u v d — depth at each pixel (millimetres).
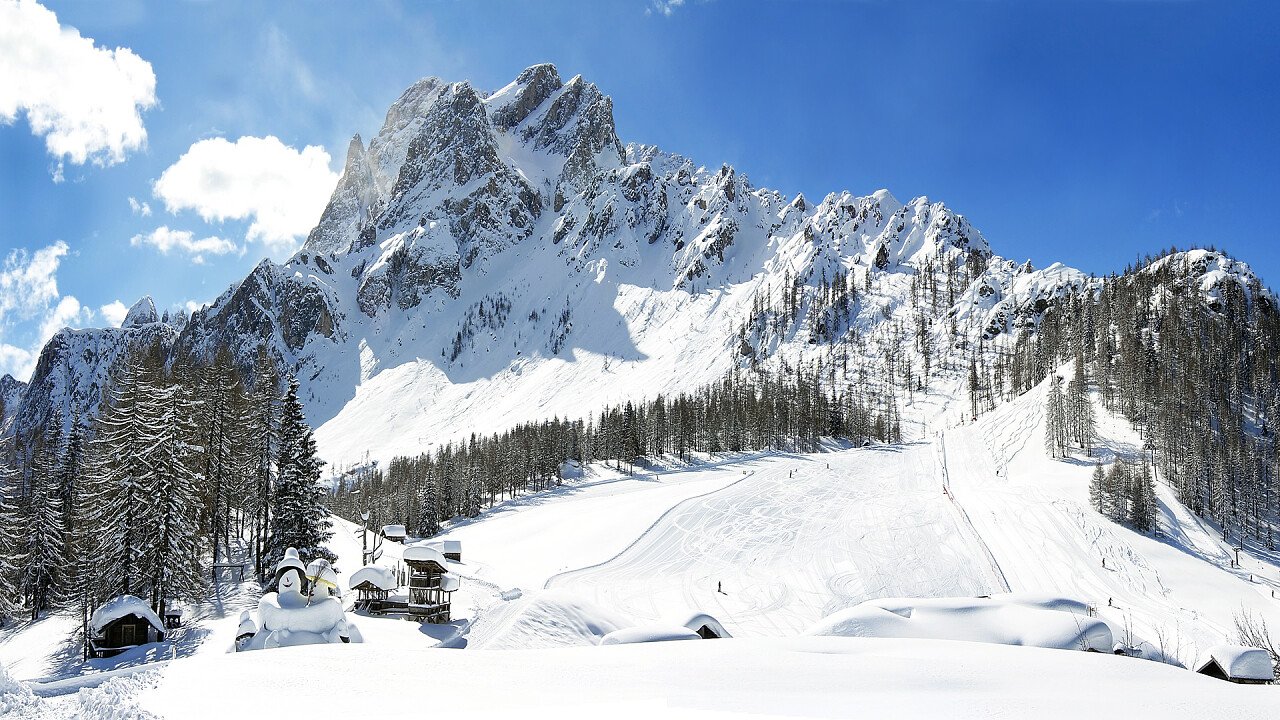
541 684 17750
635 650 21734
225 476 61812
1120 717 15242
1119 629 54625
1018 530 94375
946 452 149875
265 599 29188
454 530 121812
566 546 94188
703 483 133000
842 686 17922
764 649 22094
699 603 71125
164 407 49312
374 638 42812
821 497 118062
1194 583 78562
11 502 59000
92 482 51500
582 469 164000
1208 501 105688
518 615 39469
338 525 97625
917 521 101312
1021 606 30812
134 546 46312
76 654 44781
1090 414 132625
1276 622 68562
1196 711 15844
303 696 15891
